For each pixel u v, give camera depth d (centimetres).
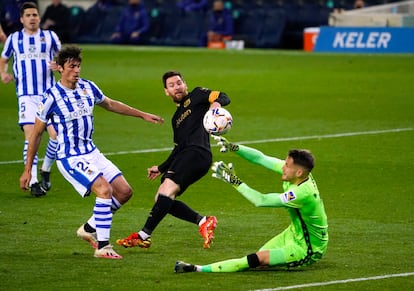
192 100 2895
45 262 2700
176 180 2814
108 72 7738
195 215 2869
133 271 2606
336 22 9644
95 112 5806
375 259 2742
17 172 4084
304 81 7175
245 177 4009
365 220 3241
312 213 2547
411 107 5931
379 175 4009
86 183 2762
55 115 2816
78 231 2820
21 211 3369
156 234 3052
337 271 2606
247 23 10031
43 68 3878
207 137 2888
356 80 7188
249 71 7806
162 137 4953
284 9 10262
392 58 8606
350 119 5506
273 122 5431
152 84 7050
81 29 10381
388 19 9394
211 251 2842
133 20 10094
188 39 10062
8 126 5281
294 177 2559
